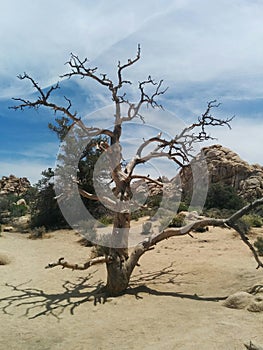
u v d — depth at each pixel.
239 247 14.16
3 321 7.08
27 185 53.84
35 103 8.48
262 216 25.50
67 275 11.03
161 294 8.31
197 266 10.89
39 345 5.79
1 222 26.42
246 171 32.47
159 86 9.36
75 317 7.14
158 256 13.01
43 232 20.78
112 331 6.11
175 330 5.82
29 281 10.47
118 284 8.42
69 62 8.62
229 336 5.16
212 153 34.69
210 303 7.33
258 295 7.07
